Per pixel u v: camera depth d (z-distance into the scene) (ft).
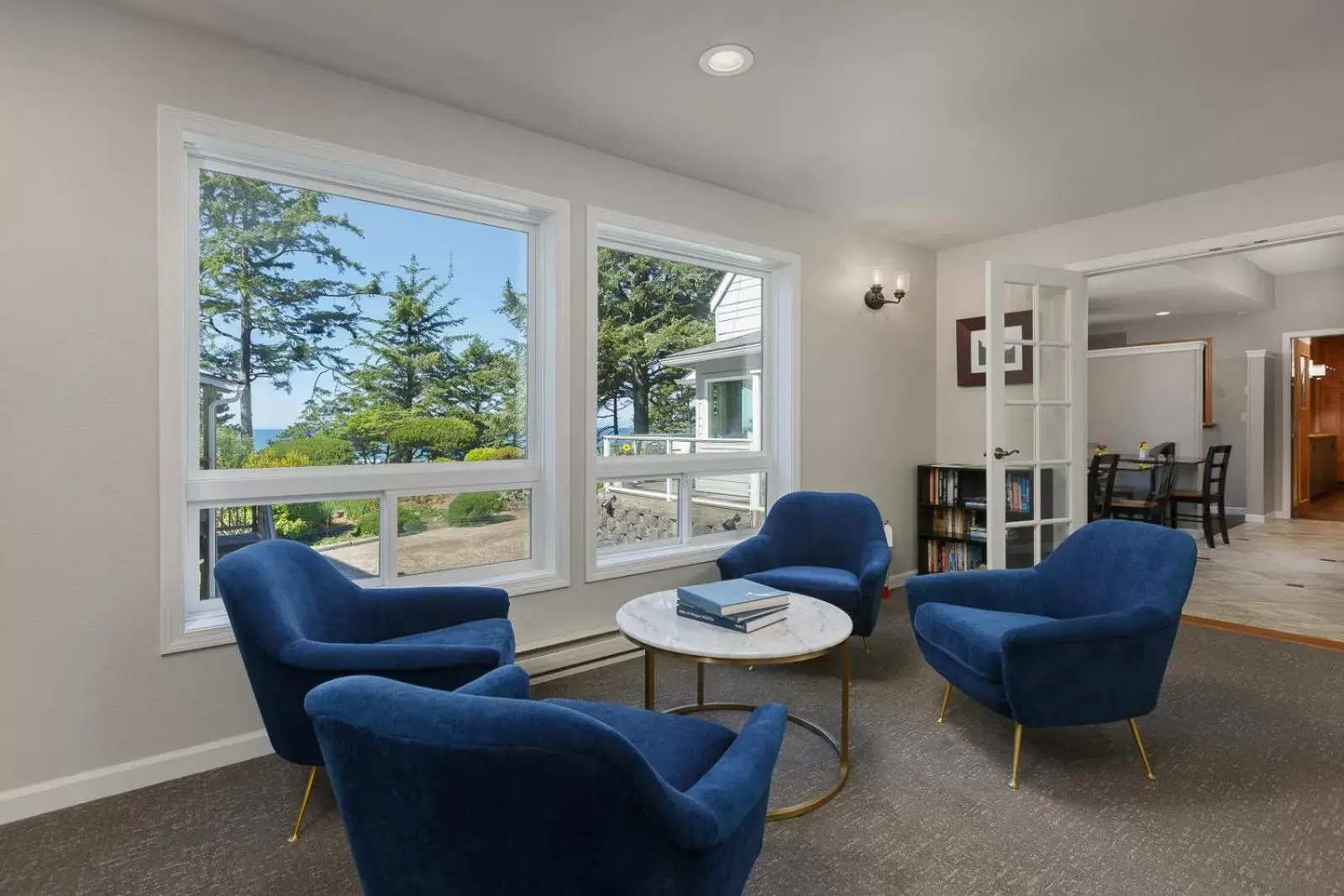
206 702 7.47
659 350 12.01
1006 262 12.84
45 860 5.83
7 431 6.46
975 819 6.35
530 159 9.85
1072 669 6.71
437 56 7.91
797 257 13.24
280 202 8.36
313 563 7.35
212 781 7.20
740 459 12.98
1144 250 12.94
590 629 10.62
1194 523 24.23
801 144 10.25
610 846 3.20
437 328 9.58
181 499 7.36
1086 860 5.72
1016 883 5.43
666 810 3.25
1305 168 11.16
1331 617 12.85
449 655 5.99
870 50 7.75
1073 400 13.62
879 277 14.35
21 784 6.51
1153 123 9.58
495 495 10.11
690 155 10.70
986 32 7.39
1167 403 26.84
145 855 5.90
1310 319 23.93
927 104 9.04
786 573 10.46
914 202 12.82
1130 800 6.64
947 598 8.61
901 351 15.33
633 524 11.68
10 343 6.47
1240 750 7.64
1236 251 12.08
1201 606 13.62
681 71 8.23
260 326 8.22
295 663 5.77
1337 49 7.71
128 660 7.04
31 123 6.55
